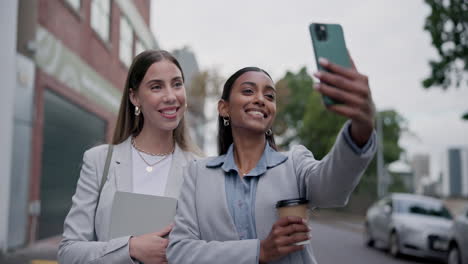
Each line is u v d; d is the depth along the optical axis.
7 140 8.30
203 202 1.89
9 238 8.53
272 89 1.95
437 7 9.07
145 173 2.53
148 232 2.23
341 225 22.61
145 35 22.20
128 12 18.55
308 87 44.22
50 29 10.41
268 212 1.78
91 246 2.14
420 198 11.87
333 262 9.38
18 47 9.24
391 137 33.69
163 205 2.26
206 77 32.44
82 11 12.77
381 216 11.87
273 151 1.94
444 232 9.76
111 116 16.94
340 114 1.28
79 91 12.78
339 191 1.54
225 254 1.67
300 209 1.61
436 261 10.41
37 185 9.80
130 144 2.60
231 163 1.93
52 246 9.30
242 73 1.97
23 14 9.34
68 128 12.31
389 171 35.78
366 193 32.97
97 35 14.16
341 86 1.25
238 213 1.83
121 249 2.07
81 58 12.80
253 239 1.67
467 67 9.24
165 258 2.03
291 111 43.81
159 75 2.49
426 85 9.48
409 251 10.17
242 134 1.97
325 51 1.39
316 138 32.81
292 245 1.58
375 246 12.93
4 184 8.21
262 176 1.85
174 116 2.50
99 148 2.55
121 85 18.11
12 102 8.57
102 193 2.39
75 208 2.35
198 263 1.72
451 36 9.11
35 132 9.67
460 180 42.88
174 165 2.54
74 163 12.96
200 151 2.78
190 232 1.87
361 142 1.42
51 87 10.58
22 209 9.07
